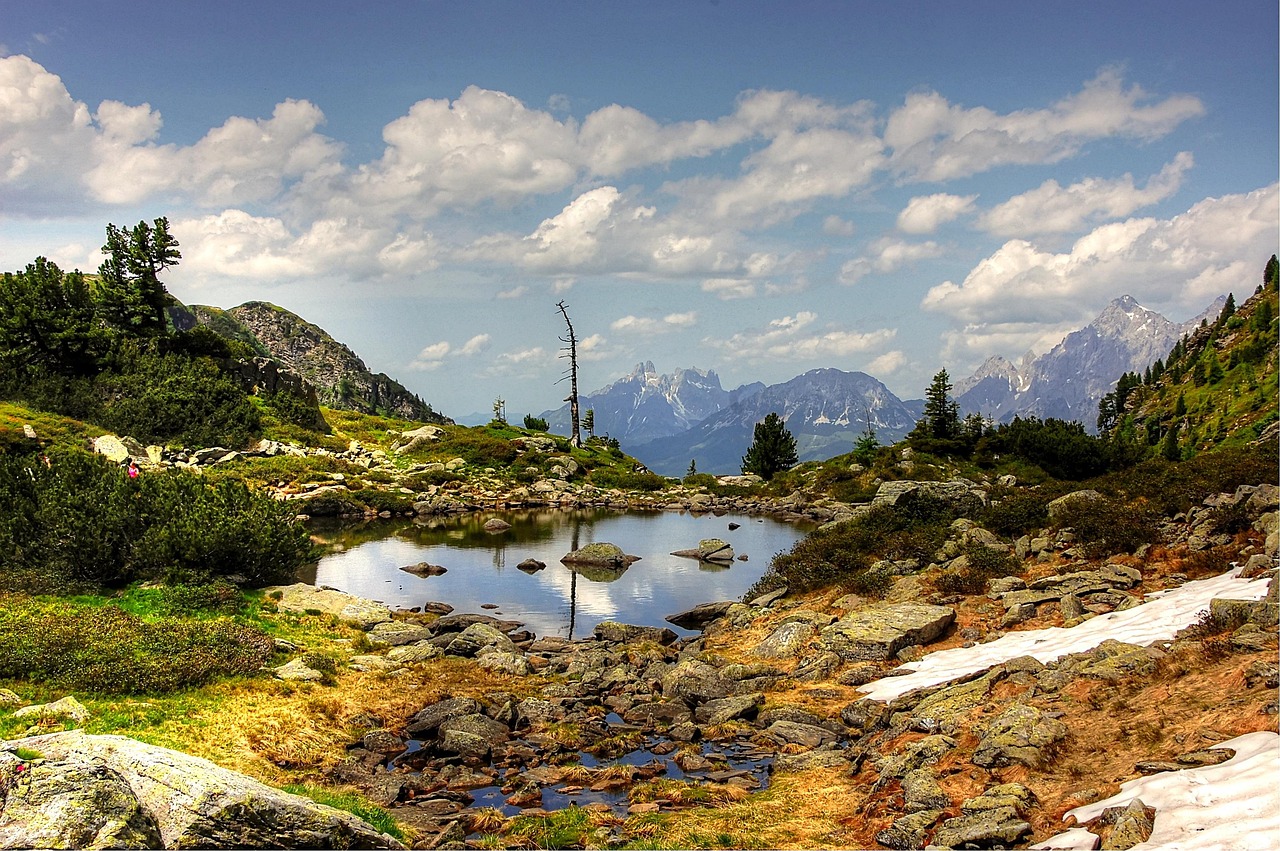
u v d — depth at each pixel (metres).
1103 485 36.81
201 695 18.33
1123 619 19.77
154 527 27.67
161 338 80.62
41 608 22.47
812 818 13.66
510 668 24.14
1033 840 10.67
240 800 8.74
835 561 32.47
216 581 26.75
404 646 25.91
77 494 28.48
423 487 70.56
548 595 36.41
